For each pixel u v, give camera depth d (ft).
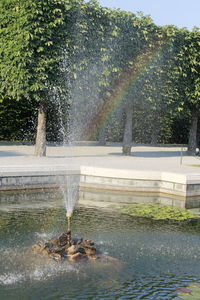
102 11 61.46
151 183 46.09
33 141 89.25
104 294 18.49
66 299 17.94
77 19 58.90
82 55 59.88
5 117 84.94
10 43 55.57
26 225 29.22
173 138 112.06
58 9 55.31
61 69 58.03
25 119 87.45
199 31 72.59
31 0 54.03
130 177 45.73
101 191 45.55
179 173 45.32
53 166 45.85
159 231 29.09
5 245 24.43
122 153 71.26
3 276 19.98
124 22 64.23
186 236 28.09
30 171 44.14
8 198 39.04
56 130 88.28
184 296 18.42
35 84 55.67
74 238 24.39
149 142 108.37
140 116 104.68
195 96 75.31
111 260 22.67
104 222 30.96
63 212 33.91
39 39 55.42
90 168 46.91
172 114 74.74
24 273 20.43
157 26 68.74
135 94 67.92
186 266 22.22
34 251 23.29
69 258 22.47
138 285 19.52
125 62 65.21
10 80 56.75
